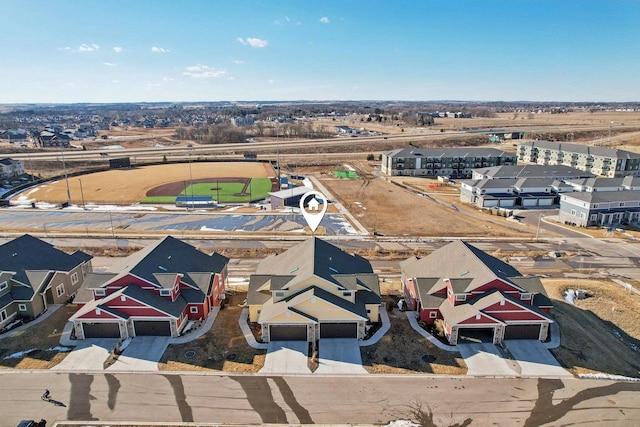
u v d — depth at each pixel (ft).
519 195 308.81
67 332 131.75
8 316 136.87
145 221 264.93
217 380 110.32
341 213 285.64
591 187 302.45
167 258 148.46
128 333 128.36
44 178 391.04
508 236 239.09
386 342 128.16
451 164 425.28
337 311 127.03
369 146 592.19
